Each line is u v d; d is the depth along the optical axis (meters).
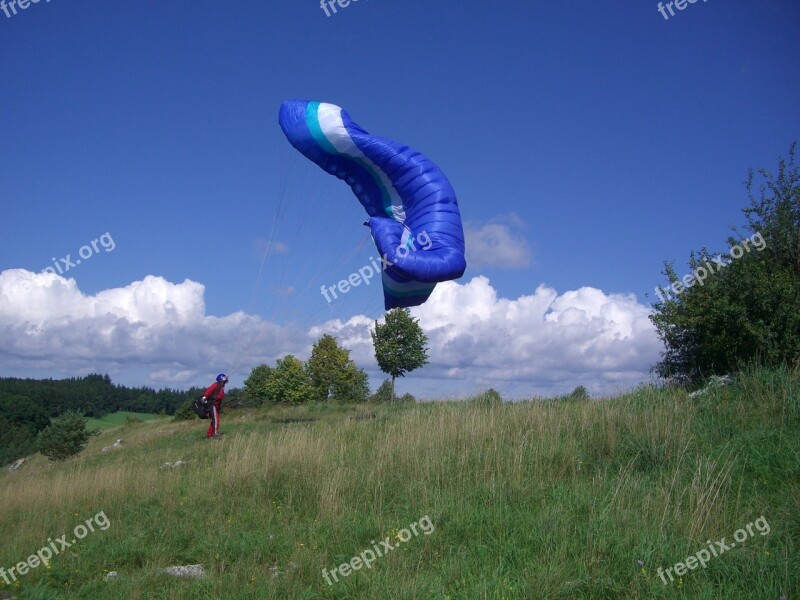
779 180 12.80
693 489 6.92
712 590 5.38
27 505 11.41
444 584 5.92
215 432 19.31
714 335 11.70
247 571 6.69
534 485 7.98
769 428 8.70
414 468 9.11
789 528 6.19
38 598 6.67
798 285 11.43
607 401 11.16
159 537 8.17
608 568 5.79
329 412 24.27
